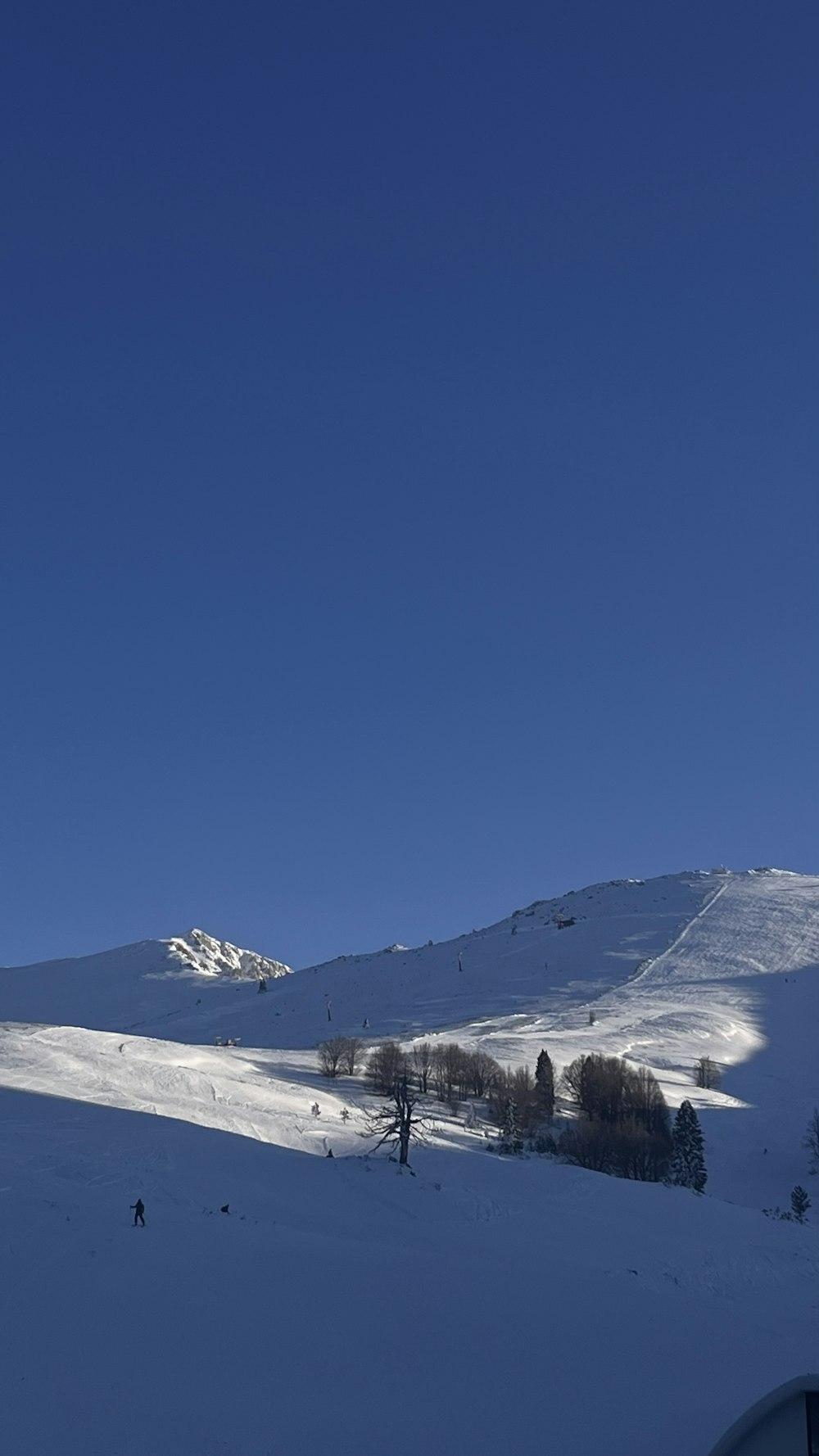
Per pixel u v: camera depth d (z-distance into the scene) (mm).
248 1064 120500
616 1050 144000
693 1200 73625
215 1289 39531
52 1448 27469
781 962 199625
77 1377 31453
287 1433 29766
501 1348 38469
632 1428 32062
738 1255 61469
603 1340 41000
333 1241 48844
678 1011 167750
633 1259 57594
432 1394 33781
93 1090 82875
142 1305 37094
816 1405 23516
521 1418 32469
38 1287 37344
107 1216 46406
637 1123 96500
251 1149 67875
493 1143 89125
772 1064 146750
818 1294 56531
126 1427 28938
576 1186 72812
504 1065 129375
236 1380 32812
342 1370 34656
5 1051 95125
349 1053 120938
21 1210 45594
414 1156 75812
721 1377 38219
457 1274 46594
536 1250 55562
